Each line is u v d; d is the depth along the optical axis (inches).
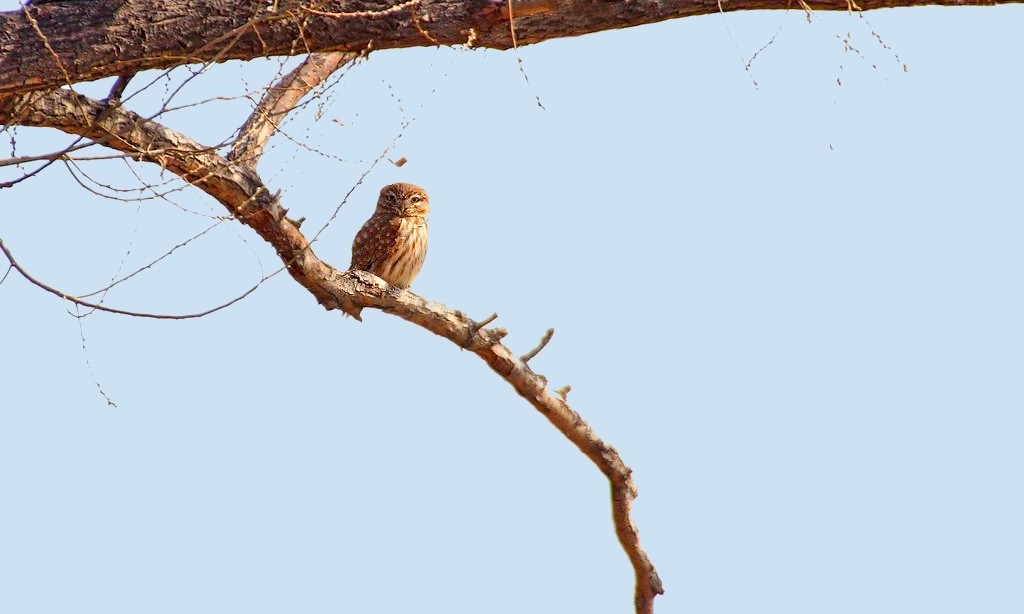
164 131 450.0
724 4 407.8
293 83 477.7
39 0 393.7
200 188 470.6
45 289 391.5
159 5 392.5
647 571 652.7
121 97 438.6
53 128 436.5
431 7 407.8
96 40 389.7
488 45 417.4
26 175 381.4
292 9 394.6
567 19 411.5
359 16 396.5
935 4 413.7
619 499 633.0
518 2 402.6
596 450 617.9
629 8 409.7
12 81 387.2
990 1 414.9
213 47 396.8
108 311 396.8
